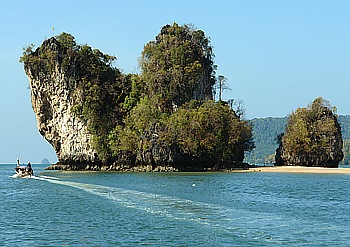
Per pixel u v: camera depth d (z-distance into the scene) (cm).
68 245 3538
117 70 18075
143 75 17312
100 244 3541
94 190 7538
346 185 8844
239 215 4625
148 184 8975
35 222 4519
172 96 16500
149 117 15588
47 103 17850
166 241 3547
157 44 17762
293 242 3431
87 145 17112
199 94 17375
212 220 4334
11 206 5788
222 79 18525
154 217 4538
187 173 13838
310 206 5412
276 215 4631
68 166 17712
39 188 8456
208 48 18288
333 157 17650
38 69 17512
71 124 17350
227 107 16325
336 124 18412
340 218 4462
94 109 16738
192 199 6047
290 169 15250
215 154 15338
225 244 3406
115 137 16250
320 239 3522
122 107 17012
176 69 16738
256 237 3600
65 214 4975
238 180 10312
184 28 18100
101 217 4659
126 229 4025
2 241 3691
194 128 15012
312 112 18200
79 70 17288
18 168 13250
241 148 16575
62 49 17312
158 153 15088
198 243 3459
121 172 14900
